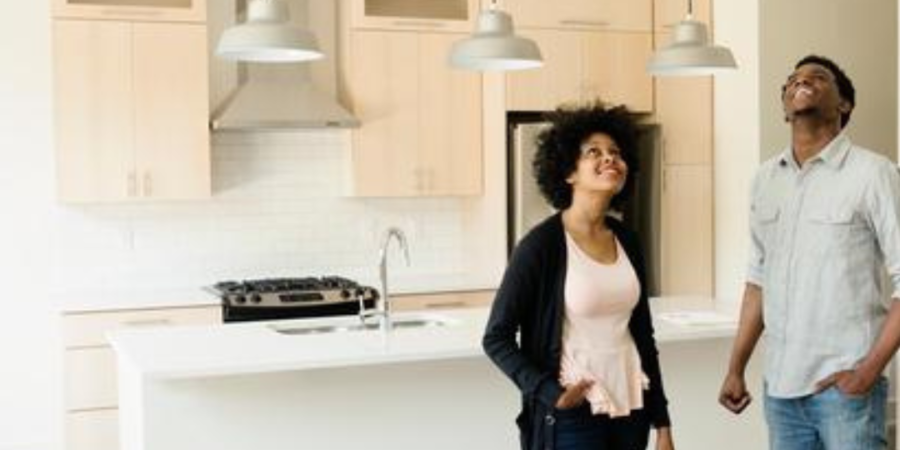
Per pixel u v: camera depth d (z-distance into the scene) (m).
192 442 3.51
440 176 5.85
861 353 2.84
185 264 5.77
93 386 5.03
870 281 2.86
